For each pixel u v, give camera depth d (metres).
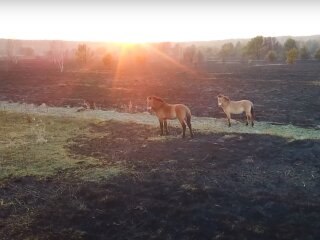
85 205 11.23
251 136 18.06
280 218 10.33
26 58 118.56
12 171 13.80
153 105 18.20
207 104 30.47
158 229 9.91
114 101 31.50
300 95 34.44
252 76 53.47
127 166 14.35
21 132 19.42
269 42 112.31
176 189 12.15
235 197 11.56
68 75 56.06
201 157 15.20
